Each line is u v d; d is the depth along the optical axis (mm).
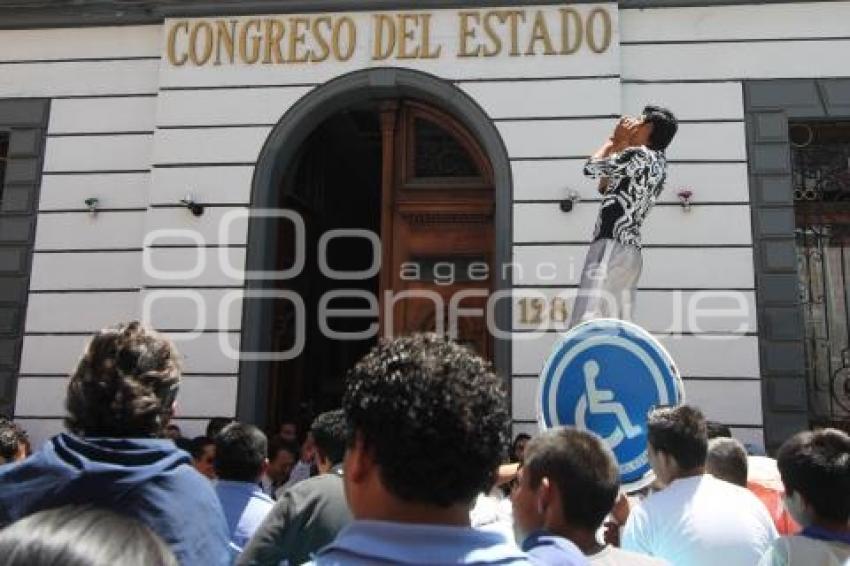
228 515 3633
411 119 9562
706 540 2840
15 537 1021
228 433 3840
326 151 10930
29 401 9109
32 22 9852
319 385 10648
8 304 9328
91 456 2182
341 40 9180
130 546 1045
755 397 8234
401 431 1581
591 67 8828
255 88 9211
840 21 8867
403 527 1554
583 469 2275
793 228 8523
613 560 2242
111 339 2416
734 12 8992
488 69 8953
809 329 8641
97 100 9656
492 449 1639
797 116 8727
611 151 4723
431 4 9117
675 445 3035
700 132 8805
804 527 2596
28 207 9508
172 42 9383
